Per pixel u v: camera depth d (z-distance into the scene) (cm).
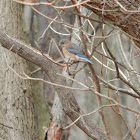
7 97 1153
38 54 966
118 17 839
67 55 1184
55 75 957
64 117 1209
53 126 1198
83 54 1093
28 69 1305
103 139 957
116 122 1556
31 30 2159
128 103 1805
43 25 2088
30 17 2162
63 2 1761
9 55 1231
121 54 1062
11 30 1295
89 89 704
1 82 1173
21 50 971
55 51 2055
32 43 2147
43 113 1697
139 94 898
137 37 888
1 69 1195
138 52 947
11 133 1097
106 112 1576
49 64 959
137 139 1670
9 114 1127
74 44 1207
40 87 1752
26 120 1157
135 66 1645
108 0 801
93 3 809
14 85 1184
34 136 1163
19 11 1392
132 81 1039
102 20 763
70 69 1205
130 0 808
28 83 1259
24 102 1184
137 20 831
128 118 1592
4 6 1334
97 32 1859
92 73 807
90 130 952
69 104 944
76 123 952
